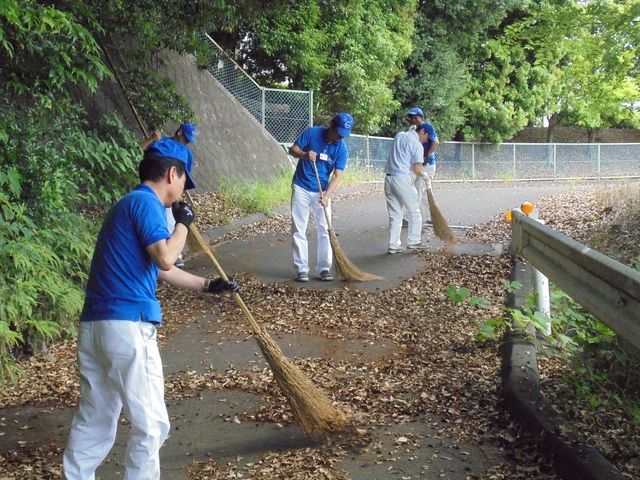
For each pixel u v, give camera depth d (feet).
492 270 29.89
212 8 36.32
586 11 33.14
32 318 20.67
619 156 96.12
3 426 16.20
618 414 15.81
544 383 17.03
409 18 81.25
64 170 24.98
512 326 20.25
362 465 13.89
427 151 39.24
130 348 11.46
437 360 19.79
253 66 73.05
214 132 53.88
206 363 20.30
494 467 13.67
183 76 52.42
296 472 13.69
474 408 16.43
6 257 20.16
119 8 32.01
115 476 13.80
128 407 11.58
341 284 28.86
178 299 27.14
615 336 18.37
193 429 15.85
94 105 38.78
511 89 96.27
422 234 39.14
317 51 70.69
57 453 14.82
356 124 76.28
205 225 40.81
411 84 87.35
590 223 39.50
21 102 27.27
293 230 29.32
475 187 78.95
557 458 13.33
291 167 61.77
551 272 17.65
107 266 11.63
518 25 35.60
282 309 25.36
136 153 30.25
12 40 25.43
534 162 94.68
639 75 35.53
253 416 16.46
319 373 19.04
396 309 25.12
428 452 14.37
